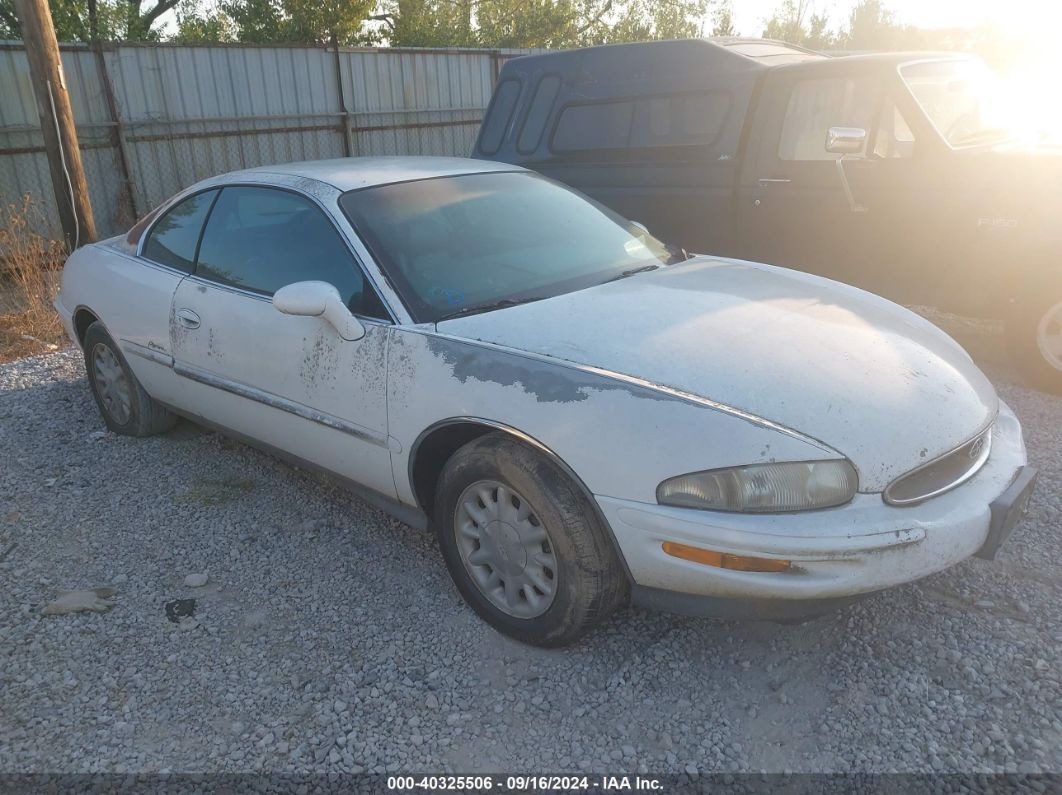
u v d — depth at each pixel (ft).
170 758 8.18
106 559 11.70
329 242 11.41
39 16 23.58
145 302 13.93
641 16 81.10
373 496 11.30
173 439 15.81
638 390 8.45
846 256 18.21
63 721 8.66
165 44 33.65
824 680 8.94
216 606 10.58
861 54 18.47
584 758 8.05
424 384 9.73
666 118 20.61
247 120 36.50
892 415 8.48
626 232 13.43
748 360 8.93
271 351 11.62
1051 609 9.91
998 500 8.73
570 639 9.16
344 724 8.55
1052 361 16.39
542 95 23.04
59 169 24.95
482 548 9.71
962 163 16.33
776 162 18.63
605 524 8.47
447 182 12.82
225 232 13.08
